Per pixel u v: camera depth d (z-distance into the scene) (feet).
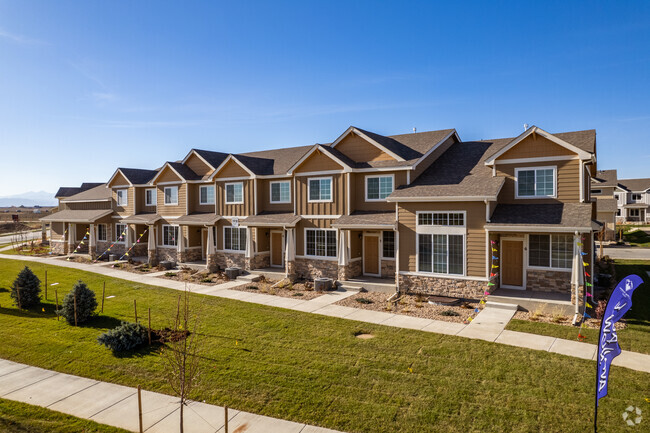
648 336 44.21
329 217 74.79
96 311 56.13
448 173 68.74
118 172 113.29
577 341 42.39
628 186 203.41
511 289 60.08
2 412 30.71
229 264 88.69
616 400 30.78
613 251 112.68
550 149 59.21
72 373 37.55
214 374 36.06
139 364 38.78
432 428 27.96
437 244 60.95
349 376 35.27
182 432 26.35
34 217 336.90
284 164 87.97
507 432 27.37
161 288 70.69
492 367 36.40
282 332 46.39
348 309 55.67
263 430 27.96
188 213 97.25
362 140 74.08
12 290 58.65
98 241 119.96
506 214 58.44
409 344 42.06
